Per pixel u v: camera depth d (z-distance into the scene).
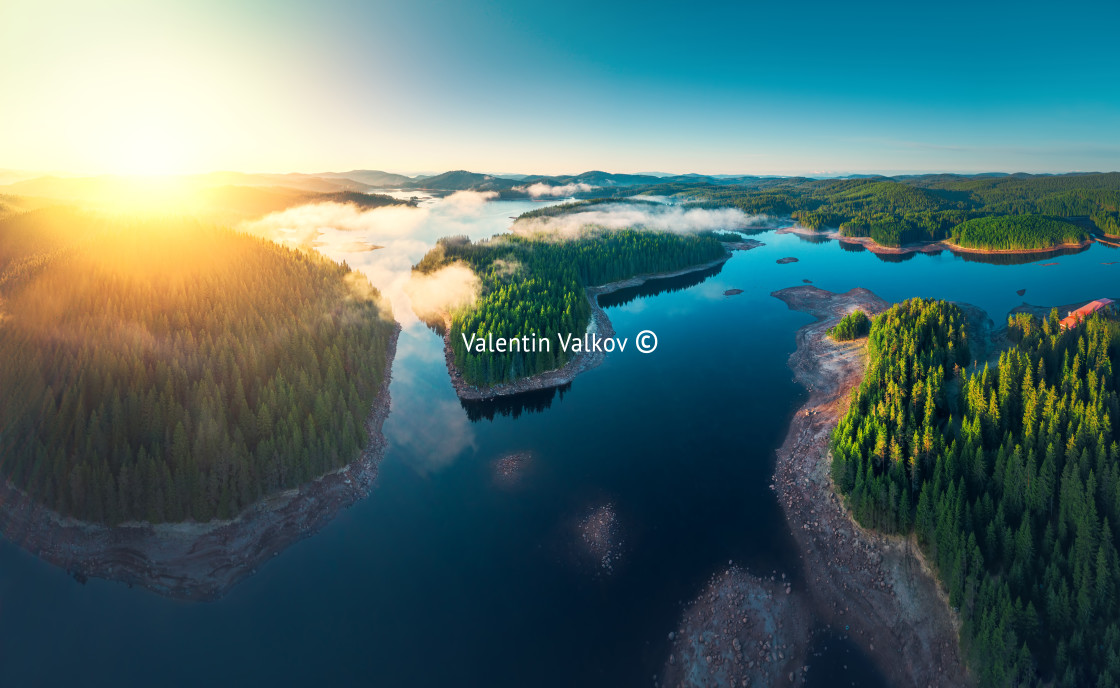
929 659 44.34
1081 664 37.94
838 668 44.81
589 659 45.44
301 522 62.31
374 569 55.66
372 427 84.50
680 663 44.97
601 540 59.16
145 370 74.94
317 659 45.34
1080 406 58.31
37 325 87.38
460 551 58.19
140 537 56.94
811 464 70.94
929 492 53.50
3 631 47.38
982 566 46.09
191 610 50.25
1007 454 55.12
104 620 48.84
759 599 51.12
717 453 77.00
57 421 62.28
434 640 47.16
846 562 54.72
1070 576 42.59
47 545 55.50
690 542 58.97
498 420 89.31
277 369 80.75
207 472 60.84
